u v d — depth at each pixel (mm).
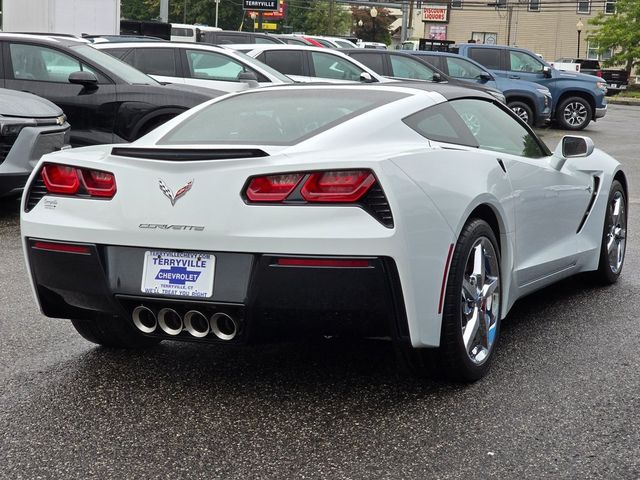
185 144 4035
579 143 5055
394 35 96750
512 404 3801
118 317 4070
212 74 12859
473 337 4000
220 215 3518
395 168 3551
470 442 3398
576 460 3236
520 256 4609
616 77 46406
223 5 89750
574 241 5453
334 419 3633
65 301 3947
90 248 3736
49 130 8219
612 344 4715
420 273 3564
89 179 3801
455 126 4402
